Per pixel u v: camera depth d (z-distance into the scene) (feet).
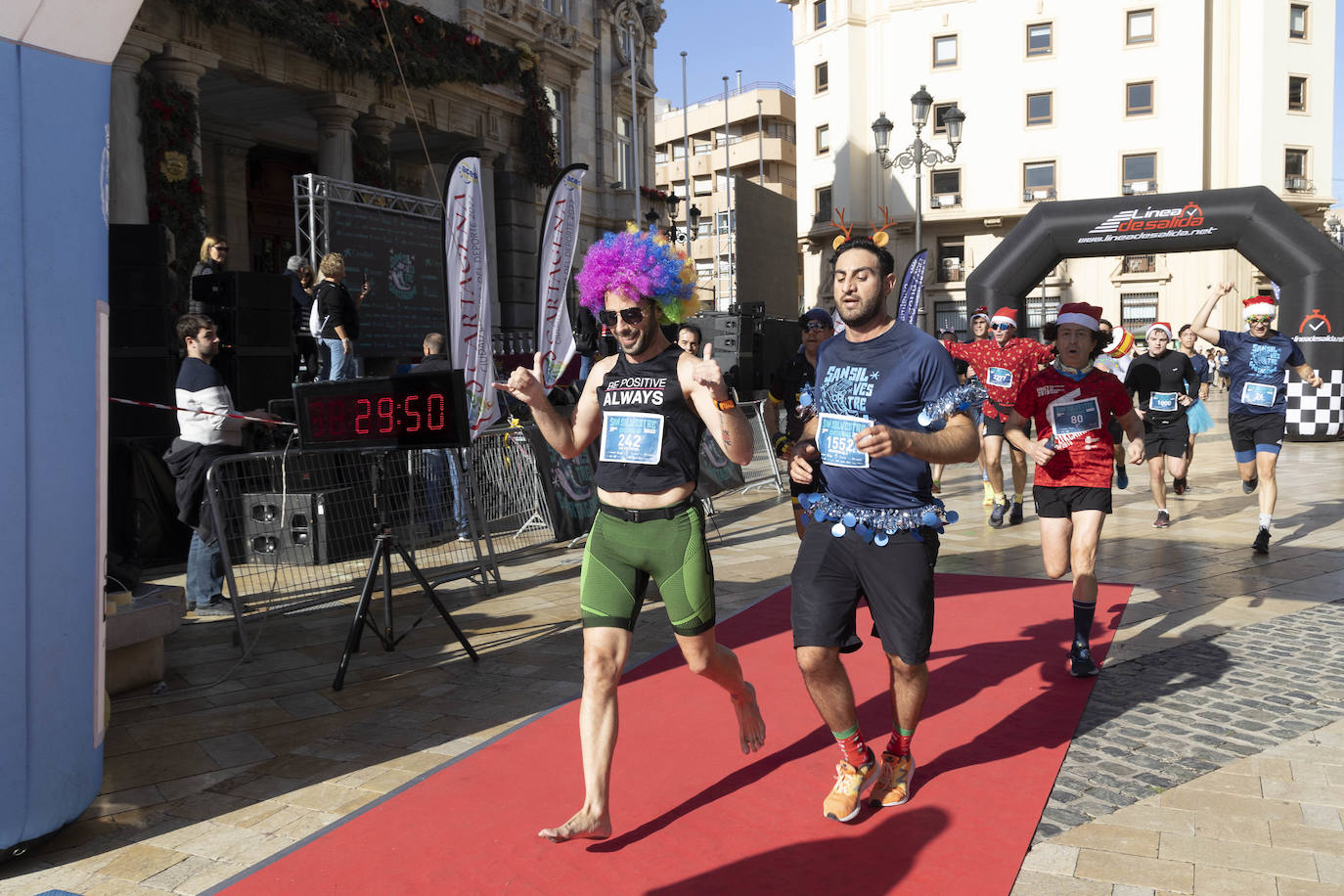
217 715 14.76
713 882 9.45
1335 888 9.25
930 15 132.57
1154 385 29.40
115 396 25.98
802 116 144.46
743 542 28.96
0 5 9.64
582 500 28.12
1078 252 58.39
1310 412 55.62
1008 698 14.65
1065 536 16.08
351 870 9.84
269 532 20.81
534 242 71.15
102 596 11.24
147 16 41.09
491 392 26.94
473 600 22.21
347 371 31.12
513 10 71.31
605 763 9.94
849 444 10.77
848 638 10.81
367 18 50.57
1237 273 125.80
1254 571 23.17
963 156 132.67
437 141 64.34
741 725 11.80
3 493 9.91
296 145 64.18
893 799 11.05
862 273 10.64
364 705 15.16
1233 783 11.66
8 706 9.99
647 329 10.72
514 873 9.71
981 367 30.35
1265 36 124.77
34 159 10.11
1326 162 129.18
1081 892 9.21
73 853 10.44
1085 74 127.95
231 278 28.27
